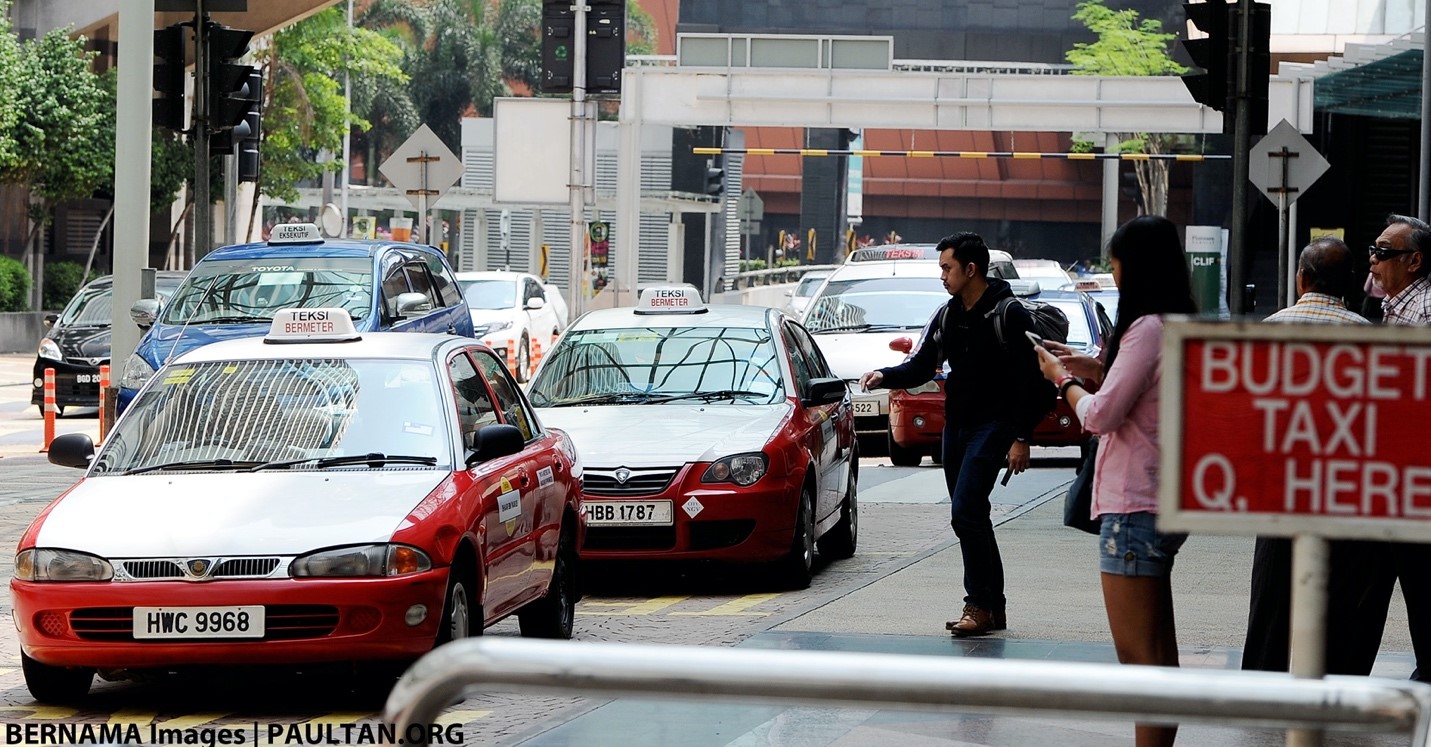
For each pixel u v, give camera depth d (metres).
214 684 24.12
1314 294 20.19
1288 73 112.19
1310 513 9.48
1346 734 19.88
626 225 125.50
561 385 35.69
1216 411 9.57
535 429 27.95
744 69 122.19
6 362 102.88
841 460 36.09
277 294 48.34
